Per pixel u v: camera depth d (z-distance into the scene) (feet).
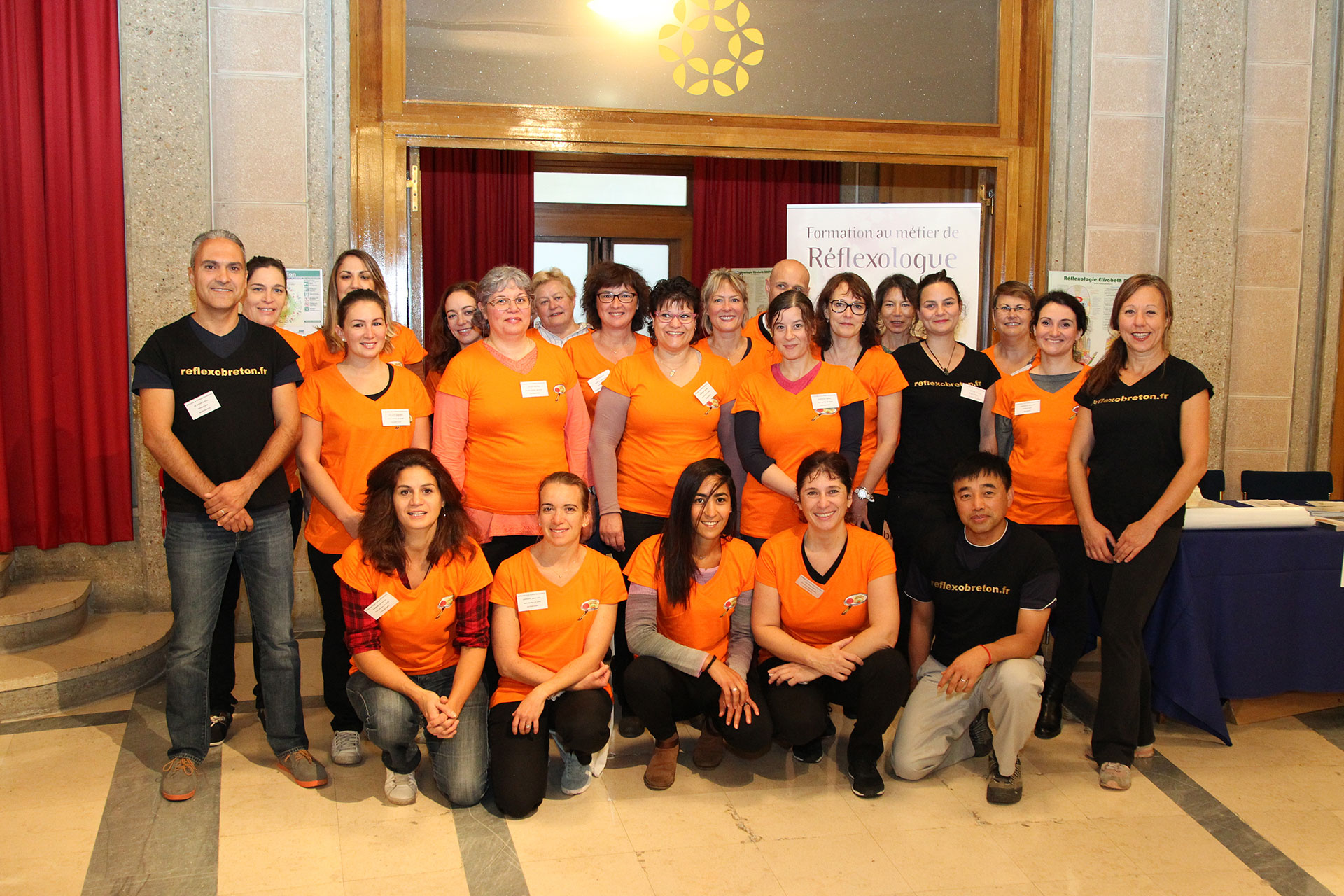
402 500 7.88
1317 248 14.73
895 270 13.64
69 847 7.50
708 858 7.45
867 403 10.02
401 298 13.10
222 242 8.12
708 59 13.57
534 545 9.04
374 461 9.06
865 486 10.21
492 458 9.18
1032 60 14.16
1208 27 13.83
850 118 13.89
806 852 7.56
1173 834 7.93
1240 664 9.69
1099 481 9.18
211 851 7.47
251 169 12.57
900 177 18.92
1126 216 14.37
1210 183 14.06
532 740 8.12
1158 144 14.32
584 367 10.61
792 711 8.46
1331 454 14.97
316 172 12.67
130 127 12.01
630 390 9.62
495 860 7.39
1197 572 9.53
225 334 8.30
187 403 8.06
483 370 9.14
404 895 6.90
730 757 9.39
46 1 11.65
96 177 12.03
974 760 9.46
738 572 8.81
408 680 8.01
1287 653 9.82
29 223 11.82
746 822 8.05
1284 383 14.88
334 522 9.05
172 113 12.09
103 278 12.17
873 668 8.36
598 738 8.11
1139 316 8.83
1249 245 14.60
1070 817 8.20
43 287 11.95
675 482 9.62
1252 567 9.64
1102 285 13.85
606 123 13.37
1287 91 14.44
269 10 12.43
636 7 13.37
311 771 8.59
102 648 11.13
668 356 9.72
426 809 8.23
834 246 13.56
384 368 9.32
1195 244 14.14
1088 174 14.19
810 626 8.86
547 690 8.07
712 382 9.74
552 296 11.00
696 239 19.34
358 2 12.71
